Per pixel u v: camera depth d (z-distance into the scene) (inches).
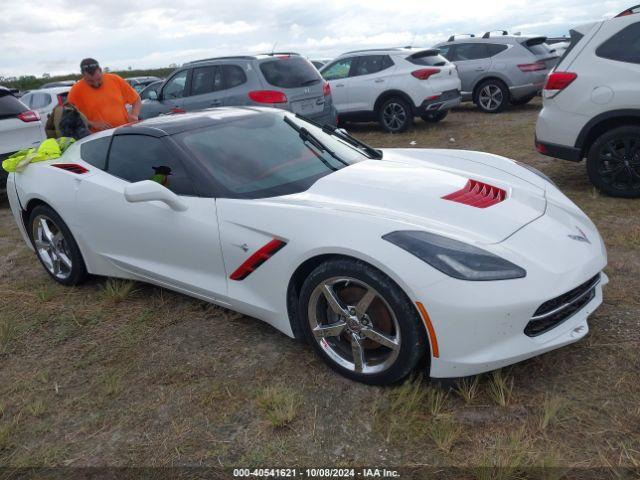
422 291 92.5
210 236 123.0
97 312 149.2
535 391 100.4
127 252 145.2
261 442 94.7
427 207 109.8
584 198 207.2
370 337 102.5
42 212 163.6
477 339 92.4
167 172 133.5
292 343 124.2
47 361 128.0
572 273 97.9
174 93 356.5
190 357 123.0
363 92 418.3
